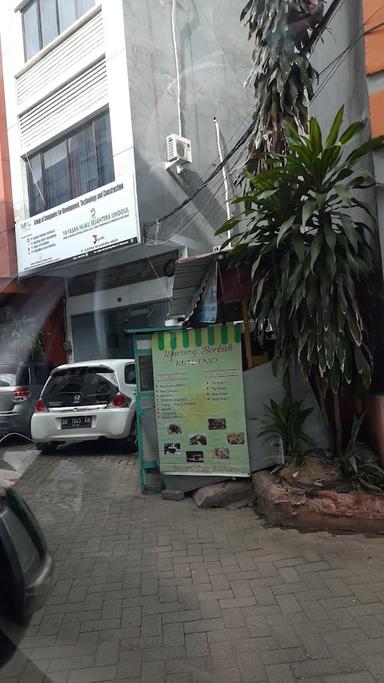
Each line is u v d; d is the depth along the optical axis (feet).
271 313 14.08
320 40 20.98
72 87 36.09
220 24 37.55
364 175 13.11
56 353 35.29
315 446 15.67
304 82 17.02
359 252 13.66
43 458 22.15
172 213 33.53
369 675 7.72
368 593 10.04
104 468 20.51
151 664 8.20
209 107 36.47
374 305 14.37
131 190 32.12
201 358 16.42
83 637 8.98
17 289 37.32
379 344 14.82
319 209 13.50
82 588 10.80
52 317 36.32
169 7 34.83
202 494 15.87
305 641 8.63
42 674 7.96
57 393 23.53
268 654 8.34
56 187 38.55
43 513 14.73
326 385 13.73
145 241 32.27
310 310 12.96
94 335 36.70
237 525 14.07
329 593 10.14
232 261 15.03
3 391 22.11
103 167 35.14
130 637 8.96
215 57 37.14
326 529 13.24
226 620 9.39
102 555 12.42
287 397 15.19
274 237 14.12
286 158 12.99
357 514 12.97
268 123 17.71
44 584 6.97
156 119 33.58
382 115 14.24
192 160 34.68
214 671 7.98
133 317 36.60
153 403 17.48
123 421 23.06
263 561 11.73
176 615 9.63
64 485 17.26
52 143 38.58
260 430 15.94
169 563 11.89
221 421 16.20
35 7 38.47
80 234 35.17
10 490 8.06
